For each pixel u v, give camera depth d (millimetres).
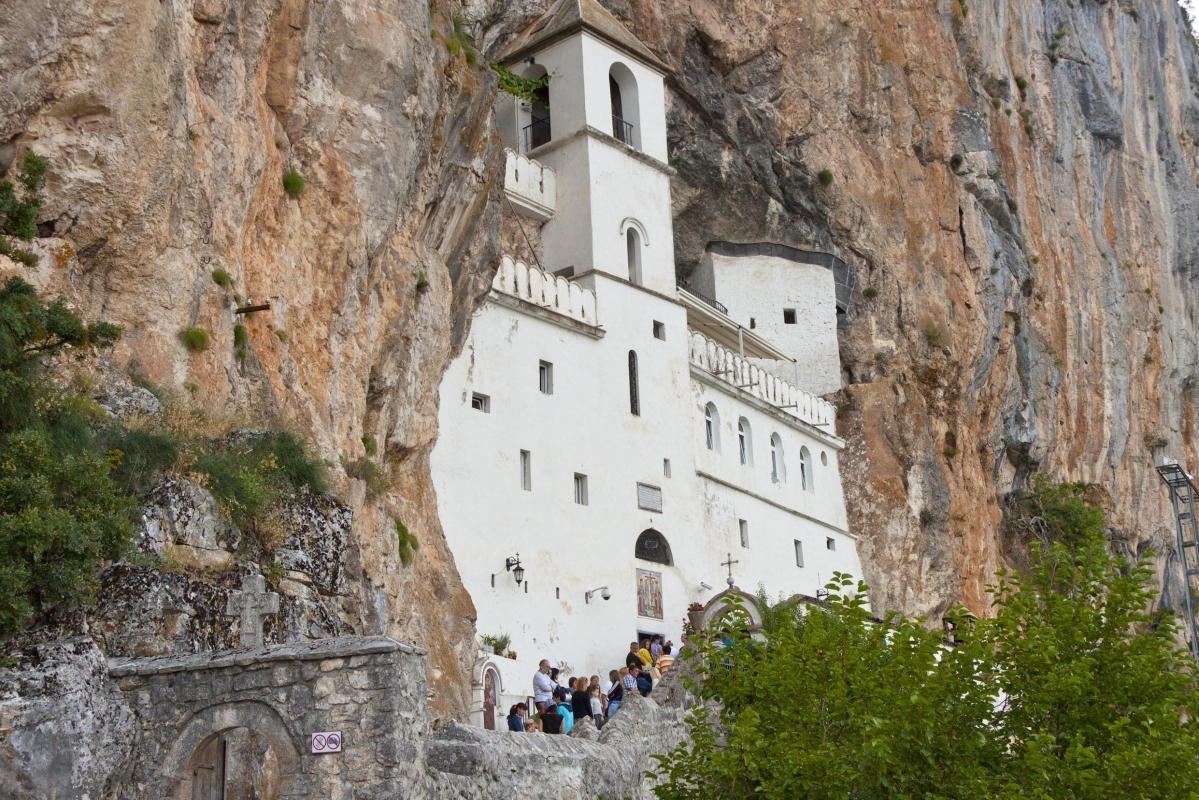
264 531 19203
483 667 29203
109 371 19656
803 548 45719
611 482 37688
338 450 25281
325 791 14203
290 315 25016
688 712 23922
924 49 55906
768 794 16562
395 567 26516
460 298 32844
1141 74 78188
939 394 52750
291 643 15414
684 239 49531
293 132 26016
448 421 33031
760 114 49656
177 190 21781
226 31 23797
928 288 53125
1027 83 65625
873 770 16562
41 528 15867
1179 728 16734
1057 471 62438
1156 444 72750
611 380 38781
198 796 15312
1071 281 65375
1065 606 17938
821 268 50781
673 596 38688
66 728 14141
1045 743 16141
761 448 45094
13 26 20172
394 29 27844
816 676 17641
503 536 33750
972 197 56594
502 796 16984
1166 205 77125
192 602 16953
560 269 40438
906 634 18031
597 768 19375
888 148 53219
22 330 17797
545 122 42875
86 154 20500
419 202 29984
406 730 14555
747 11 49500
